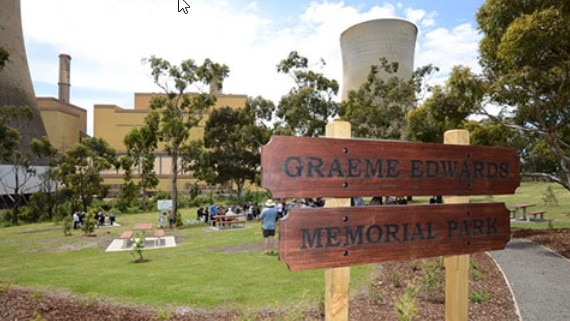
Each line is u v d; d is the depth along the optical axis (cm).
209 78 2456
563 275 654
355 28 5759
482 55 1157
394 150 264
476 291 537
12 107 3198
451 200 296
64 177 3331
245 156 3406
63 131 6381
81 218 2342
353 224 246
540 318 443
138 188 3747
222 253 1036
